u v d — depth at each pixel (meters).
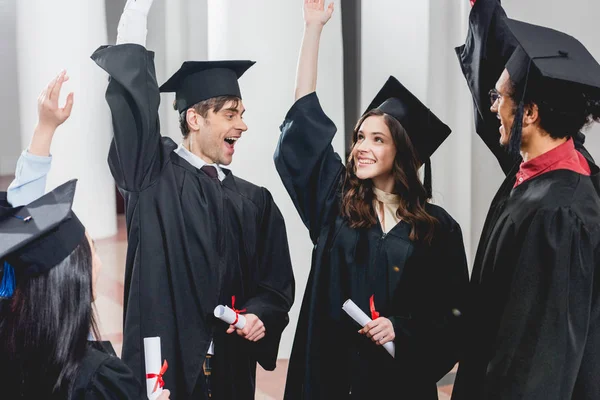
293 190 2.42
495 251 1.87
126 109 2.22
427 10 3.88
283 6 3.60
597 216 1.72
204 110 2.42
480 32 2.29
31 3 4.61
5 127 6.65
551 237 1.69
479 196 4.36
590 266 1.67
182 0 4.68
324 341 2.34
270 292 2.50
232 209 2.44
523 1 4.12
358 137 2.38
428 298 2.34
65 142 5.09
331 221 2.41
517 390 1.66
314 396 2.32
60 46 4.70
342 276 2.34
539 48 1.85
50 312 1.31
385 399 2.31
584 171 1.85
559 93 1.79
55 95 1.80
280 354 3.83
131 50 2.23
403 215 2.33
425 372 2.33
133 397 1.40
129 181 2.26
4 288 1.34
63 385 1.31
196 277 2.31
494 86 2.31
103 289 4.64
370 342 2.30
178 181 2.38
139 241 2.30
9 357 1.30
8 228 1.32
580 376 1.72
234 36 3.60
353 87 4.46
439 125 2.38
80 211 5.50
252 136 3.67
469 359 1.97
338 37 3.75
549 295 1.66
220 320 2.34
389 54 3.92
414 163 2.33
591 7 4.07
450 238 2.37
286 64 3.63
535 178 1.84
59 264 1.32
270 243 2.55
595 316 1.70
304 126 2.38
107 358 1.40
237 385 2.43
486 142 2.40
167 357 2.28
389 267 2.30
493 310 1.85
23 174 1.80
